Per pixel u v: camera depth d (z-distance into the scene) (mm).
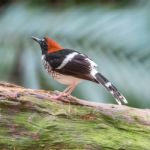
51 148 8805
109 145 8898
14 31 16469
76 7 16781
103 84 10234
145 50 15227
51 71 10945
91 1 17109
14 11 17219
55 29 16031
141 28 15500
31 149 8789
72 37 15734
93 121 9445
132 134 9469
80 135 9008
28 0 17516
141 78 14961
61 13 16641
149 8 15977
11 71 15742
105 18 15875
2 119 9031
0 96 9438
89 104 10172
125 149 8914
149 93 14836
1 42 16406
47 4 17281
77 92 14555
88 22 15891
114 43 15344
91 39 15547
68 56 10711
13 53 15891
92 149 8805
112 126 9633
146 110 10406
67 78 10742
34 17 16688
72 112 9531
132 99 14672
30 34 16250
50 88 14938
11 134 8875
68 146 8812
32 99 9562
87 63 10523
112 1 17000
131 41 15328
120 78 14836
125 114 10023
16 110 9266
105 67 14992
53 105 9641
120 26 15594
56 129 9039
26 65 15500
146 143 9133
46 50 11336
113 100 14570
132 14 15852
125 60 15211
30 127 8984
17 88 10398
